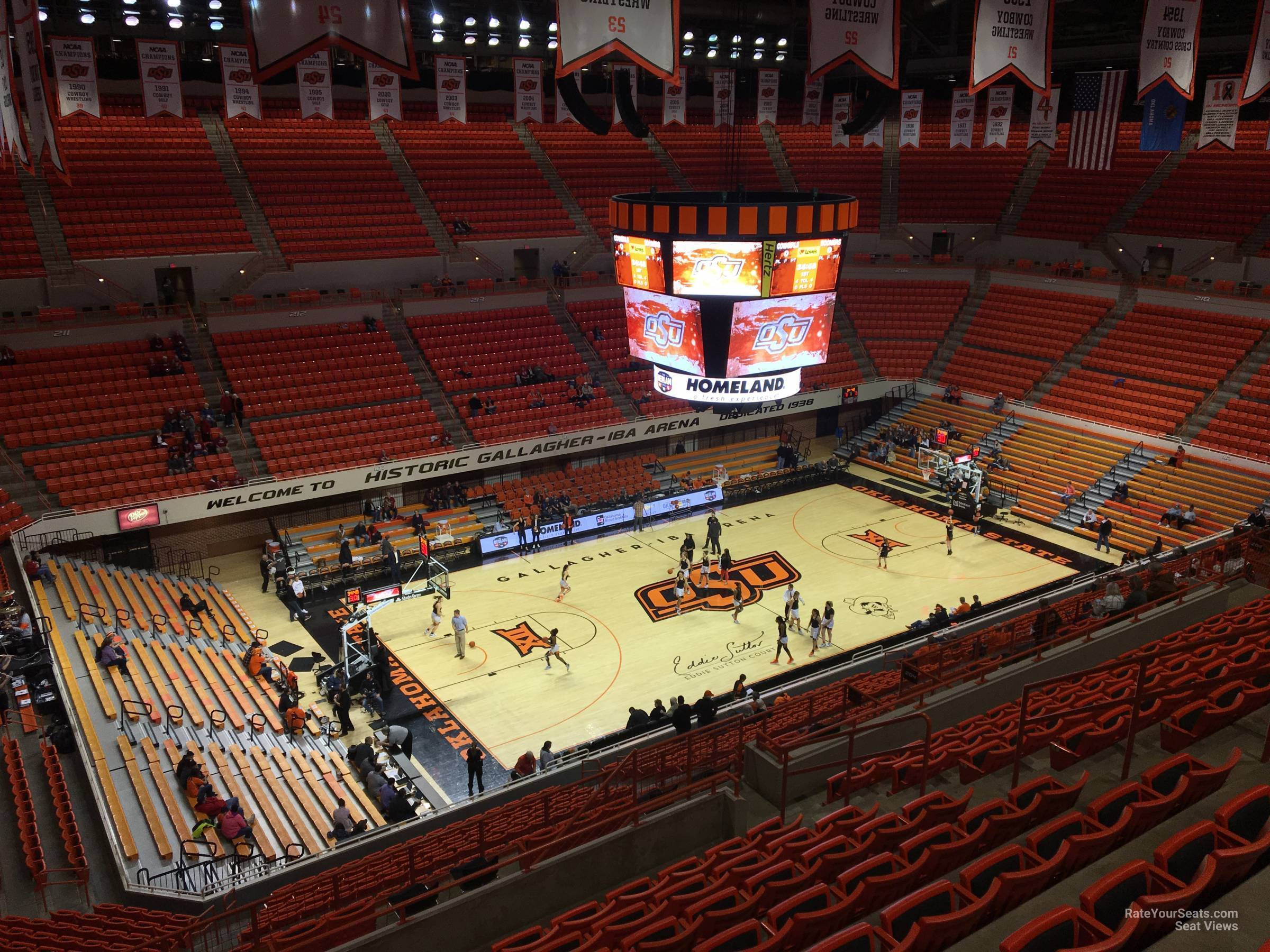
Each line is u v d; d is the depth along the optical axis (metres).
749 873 9.99
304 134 44.41
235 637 26.67
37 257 34.41
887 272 48.00
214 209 38.84
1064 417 39.47
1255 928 6.87
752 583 30.91
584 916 10.52
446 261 41.38
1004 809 10.06
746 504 37.97
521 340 40.31
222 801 17.50
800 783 13.55
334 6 14.13
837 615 28.73
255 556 32.75
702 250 14.34
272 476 31.69
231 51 32.00
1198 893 6.80
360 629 28.09
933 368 44.72
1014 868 8.36
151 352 34.09
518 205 44.84
